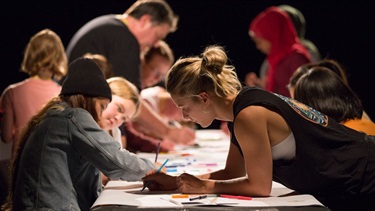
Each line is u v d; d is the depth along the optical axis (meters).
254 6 7.53
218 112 2.50
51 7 7.01
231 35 7.57
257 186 2.38
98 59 3.64
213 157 3.67
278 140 2.42
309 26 7.66
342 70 3.54
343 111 2.89
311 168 2.43
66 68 3.89
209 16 7.51
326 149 2.46
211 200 2.29
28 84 3.71
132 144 4.01
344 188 2.46
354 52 7.64
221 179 2.73
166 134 4.25
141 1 4.41
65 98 2.68
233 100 2.48
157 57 4.72
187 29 7.53
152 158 3.62
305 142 2.42
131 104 3.09
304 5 7.61
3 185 3.57
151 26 4.36
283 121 2.40
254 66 7.64
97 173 2.68
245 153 2.38
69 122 2.55
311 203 2.24
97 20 4.39
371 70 7.63
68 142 2.54
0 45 7.03
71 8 7.04
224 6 7.52
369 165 2.47
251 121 2.35
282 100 2.45
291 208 2.18
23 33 7.02
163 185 2.55
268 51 5.39
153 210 2.17
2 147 3.71
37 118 2.66
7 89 3.75
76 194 2.56
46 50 3.75
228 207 2.19
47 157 2.53
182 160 3.52
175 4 7.48
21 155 2.63
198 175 2.76
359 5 7.53
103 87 2.67
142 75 4.78
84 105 2.64
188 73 2.45
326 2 7.59
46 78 3.77
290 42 5.23
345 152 2.47
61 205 2.50
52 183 2.51
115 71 4.26
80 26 7.06
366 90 7.67
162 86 5.40
